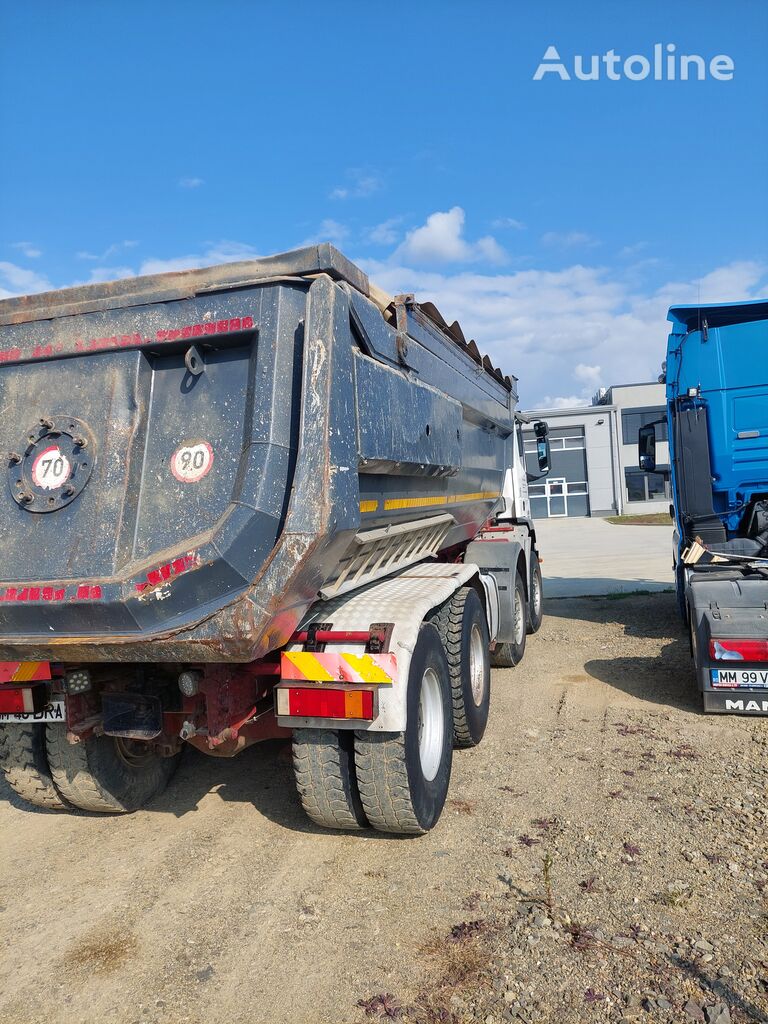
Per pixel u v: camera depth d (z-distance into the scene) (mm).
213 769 5164
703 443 7348
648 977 2715
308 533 2994
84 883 3662
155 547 3227
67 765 4172
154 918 3311
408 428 4184
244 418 3225
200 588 3064
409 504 4582
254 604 2992
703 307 7391
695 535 7422
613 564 17391
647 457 9016
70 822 4441
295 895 3434
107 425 3359
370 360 3654
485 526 8086
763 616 5602
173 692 3799
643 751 5043
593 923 3064
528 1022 2533
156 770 4703
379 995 2705
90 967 2977
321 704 3480
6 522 3402
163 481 3297
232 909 3350
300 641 3668
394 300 4348
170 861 3846
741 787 4371
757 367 7180
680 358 7465
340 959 2932
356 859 3750
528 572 8727
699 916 3086
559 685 6844
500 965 2826
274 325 3203
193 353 3297
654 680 6836
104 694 3777
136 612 3102
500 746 5305
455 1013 2592
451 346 5723
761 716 5641
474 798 4418
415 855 3750
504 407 8203
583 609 11148
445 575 5027
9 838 4262
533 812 4176
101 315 3447
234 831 4168
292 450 3197
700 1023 2484
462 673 5000
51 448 3404
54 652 3262
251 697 3801
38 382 3521
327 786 3723
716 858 3557
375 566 4430
